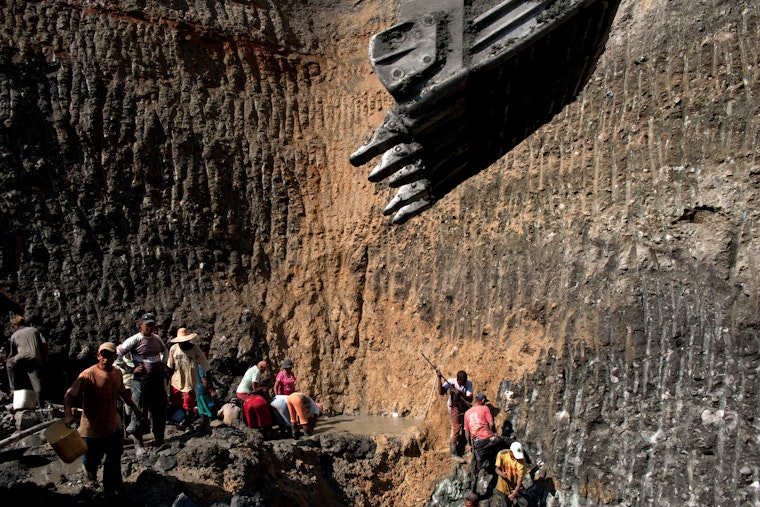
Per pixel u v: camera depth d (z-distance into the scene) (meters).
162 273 14.05
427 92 4.55
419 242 15.22
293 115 16.80
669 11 12.71
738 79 11.33
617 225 12.17
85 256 13.24
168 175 14.69
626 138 12.53
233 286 14.78
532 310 12.84
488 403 12.66
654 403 10.97
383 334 14.95
